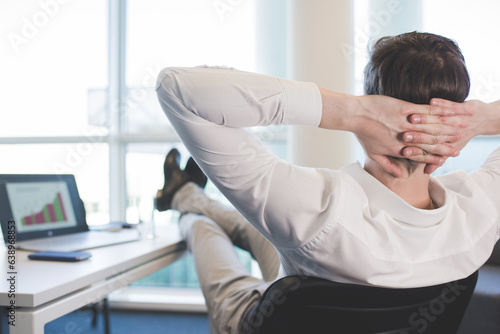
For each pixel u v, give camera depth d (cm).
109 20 317
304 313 70
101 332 249
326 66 245
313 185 73
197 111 71
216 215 167
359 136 76
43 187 162
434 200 82
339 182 73
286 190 71
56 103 318
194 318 279
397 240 74
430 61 73
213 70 74
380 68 76
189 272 313
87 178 317
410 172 77
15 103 319
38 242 147
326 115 74
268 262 147
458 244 77
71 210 175
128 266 122
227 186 74
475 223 80
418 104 73
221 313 108
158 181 315
